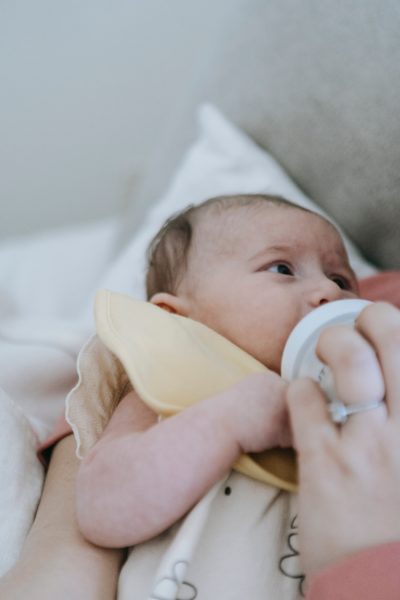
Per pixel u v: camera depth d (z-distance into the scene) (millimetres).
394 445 463
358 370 480
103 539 564
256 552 567
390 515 456
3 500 662
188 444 548
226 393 571
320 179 1146
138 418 644
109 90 2072
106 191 2180
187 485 542
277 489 603
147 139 2109
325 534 464
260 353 742
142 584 562
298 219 833
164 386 621
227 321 767
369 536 456
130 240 1514
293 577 564
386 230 1063
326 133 1123
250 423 554
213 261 820
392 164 1027
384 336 493
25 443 729
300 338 601
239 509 587
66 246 1671
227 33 1412
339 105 1101
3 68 2055
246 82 1293
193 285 820
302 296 743
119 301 693
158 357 640
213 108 1312
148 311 697
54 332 985
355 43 1089
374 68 1053
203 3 1935
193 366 648
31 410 914
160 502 541
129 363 612
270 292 749
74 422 650
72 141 2127
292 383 523
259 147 1251
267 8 1284
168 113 2070
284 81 1206
